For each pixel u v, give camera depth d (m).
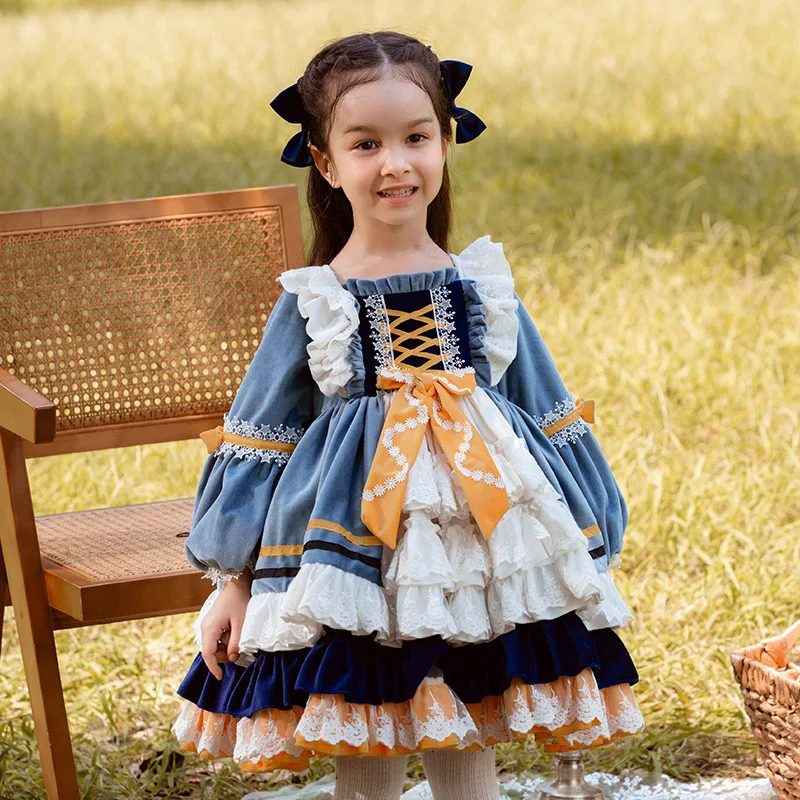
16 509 3.22
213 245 3.94
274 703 2.65
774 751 3.12
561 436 2.94
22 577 3.23
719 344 6.46
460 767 2.82
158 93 13.39
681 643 4.18
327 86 2.83
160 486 5.62
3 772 3.63
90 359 3.86
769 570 4.51
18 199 9.58
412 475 2.67
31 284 3.81
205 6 19.69
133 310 3.89
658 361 6.27
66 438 3.84
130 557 3.40
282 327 2.87
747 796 3.36
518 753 3.70
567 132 10.86
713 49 13.38
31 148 11.16
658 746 3.67
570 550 2.69
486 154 10.34
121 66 15.00
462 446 2.70
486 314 2.87
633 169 9.81
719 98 11.48
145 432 3.91
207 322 3.94
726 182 9.25
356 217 2.91
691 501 4.95
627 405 5.96
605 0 16.67
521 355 2.94
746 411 5.79
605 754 3.67
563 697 2.69
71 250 3.84
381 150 2.79
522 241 8.30
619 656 2.80
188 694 2.84
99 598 3.14
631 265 7.56
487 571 2.67
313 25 16.52
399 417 2.73
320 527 2.63
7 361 3.79
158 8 19.81
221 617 2.77
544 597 2.68
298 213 3.99
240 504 2.77
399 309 2.83
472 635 2.62
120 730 3.96
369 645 2.64
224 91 13.26
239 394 2.88
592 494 2.92
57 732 3.26
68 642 4.53
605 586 2.80
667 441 5.64
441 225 3.15
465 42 14.55
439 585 2.61
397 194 2.80
